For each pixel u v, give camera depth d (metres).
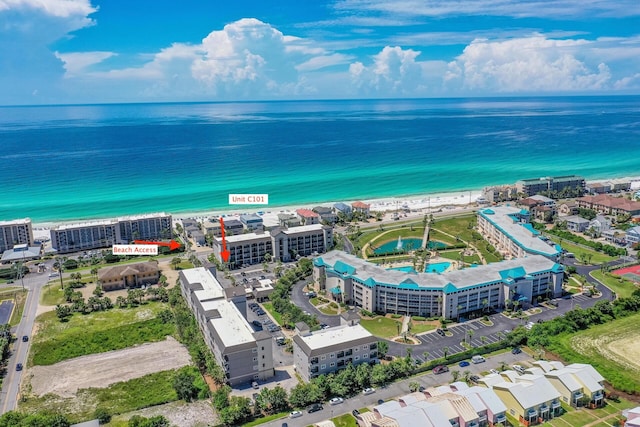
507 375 178.38
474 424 153.62
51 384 189.25
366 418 155.88
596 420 160.00
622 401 170.50
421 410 149.88
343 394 175.62
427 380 186.25
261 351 188.12
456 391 166.50
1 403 177.12
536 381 167.25
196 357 198.88
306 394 173.00
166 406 174.38
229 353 182.25
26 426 153.62
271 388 184.75
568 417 161.88
